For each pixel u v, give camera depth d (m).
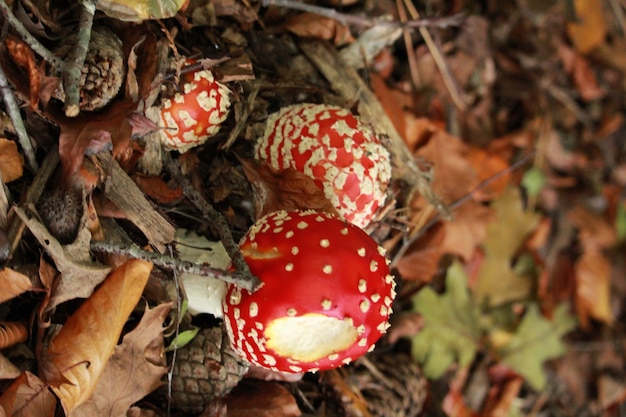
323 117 0.50
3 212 0.45
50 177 0.46
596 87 0.81
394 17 0.67
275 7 0.58
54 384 0.46
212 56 0.51
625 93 0.83
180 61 0.48
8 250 0.45
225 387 0.51
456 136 0.71
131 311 0.48
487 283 0.73
